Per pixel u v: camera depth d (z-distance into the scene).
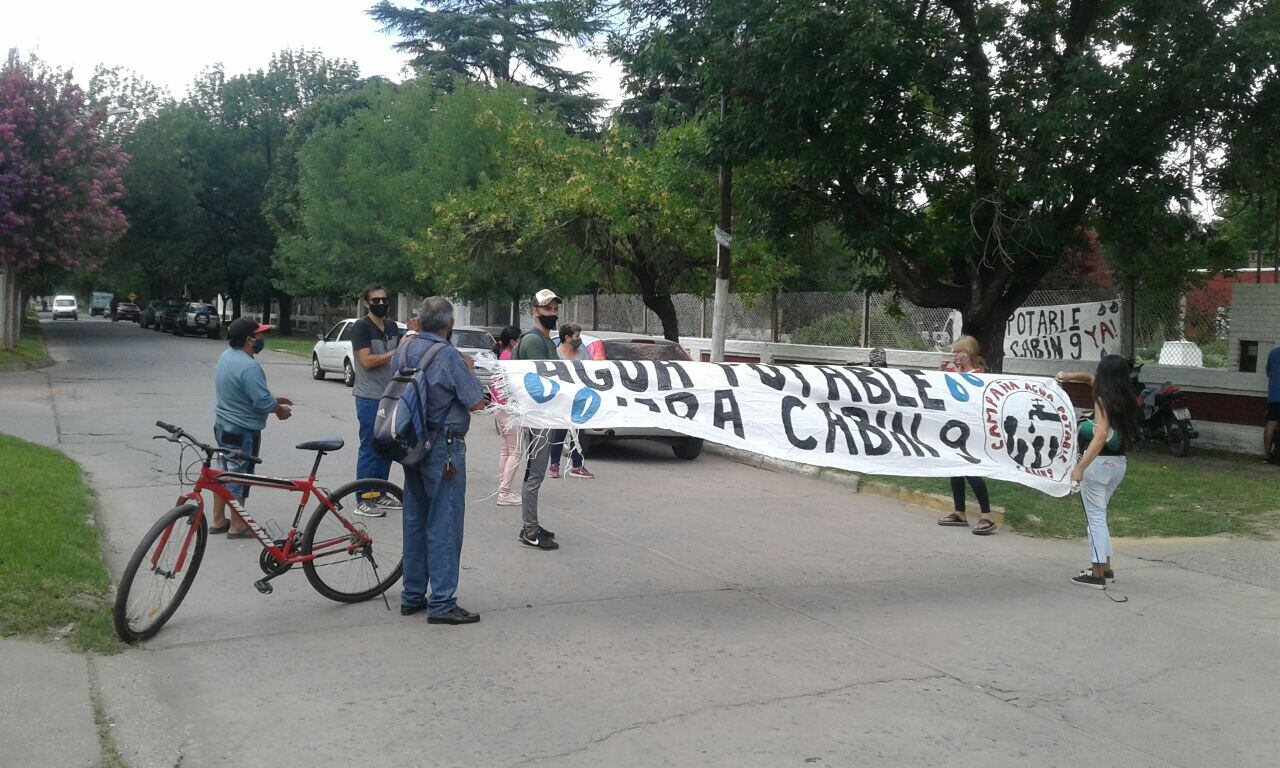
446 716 4.72
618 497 10.48
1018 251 12.81
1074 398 15.55
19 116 24.75
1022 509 9.95
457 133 28.83
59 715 4.54
